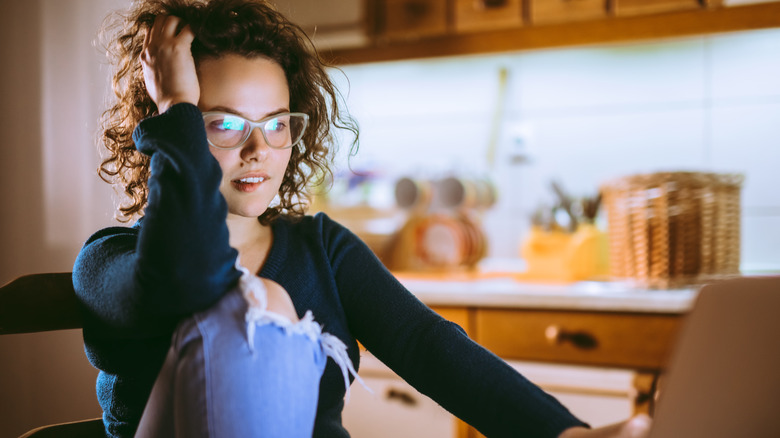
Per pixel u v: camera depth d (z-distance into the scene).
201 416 0.59
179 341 0.62
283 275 0.84
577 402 1.57
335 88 1.04
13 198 1.75
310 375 0.64
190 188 0.63
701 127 2.02
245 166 0.75
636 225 1.65
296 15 2.00
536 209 2.07
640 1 1.76
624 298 1.53
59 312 0.82
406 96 2.34
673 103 2.05
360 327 0.87
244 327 0.61
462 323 1.70
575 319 1.59
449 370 0.76
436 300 1.72
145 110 0.89
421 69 2.32
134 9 0.92
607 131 2.12
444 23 1.93
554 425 0.67
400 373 0.82
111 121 0.96
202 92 0.74
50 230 1.73
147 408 0.65
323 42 2.02
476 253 2.06
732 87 1.99
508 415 0.70
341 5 1.96
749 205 1.98
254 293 0.63
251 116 0.75
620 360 1.55
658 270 1.62
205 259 0.63
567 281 1.84
